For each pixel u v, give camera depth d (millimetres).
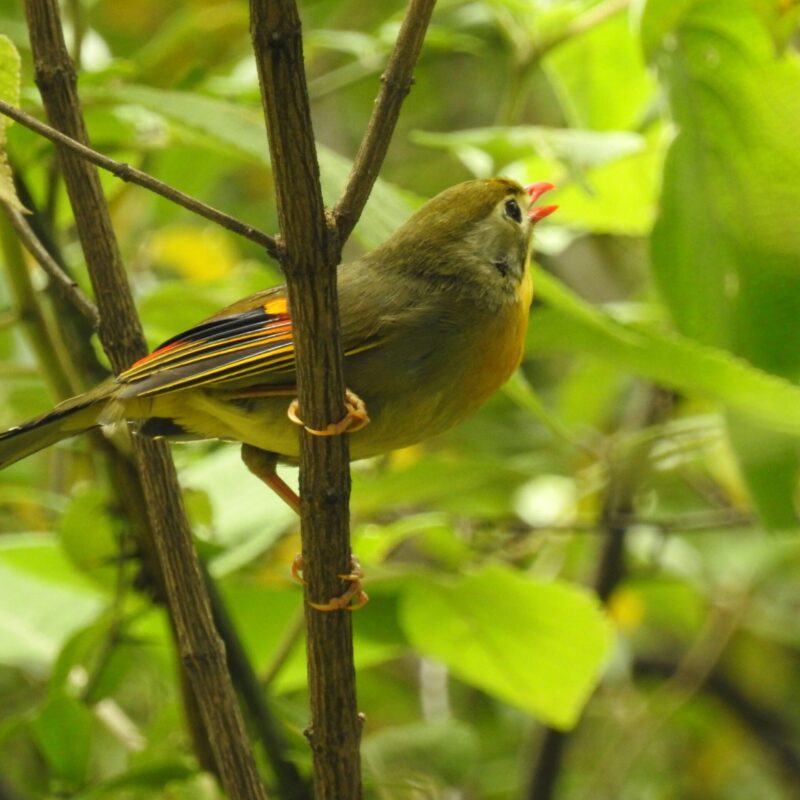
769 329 8703
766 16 7602
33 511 11469
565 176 10047
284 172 5195
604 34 10203
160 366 6535
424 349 7004
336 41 9891
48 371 8008
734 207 8703
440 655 9438
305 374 5602
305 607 6023
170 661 9344
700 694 13070
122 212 12883
